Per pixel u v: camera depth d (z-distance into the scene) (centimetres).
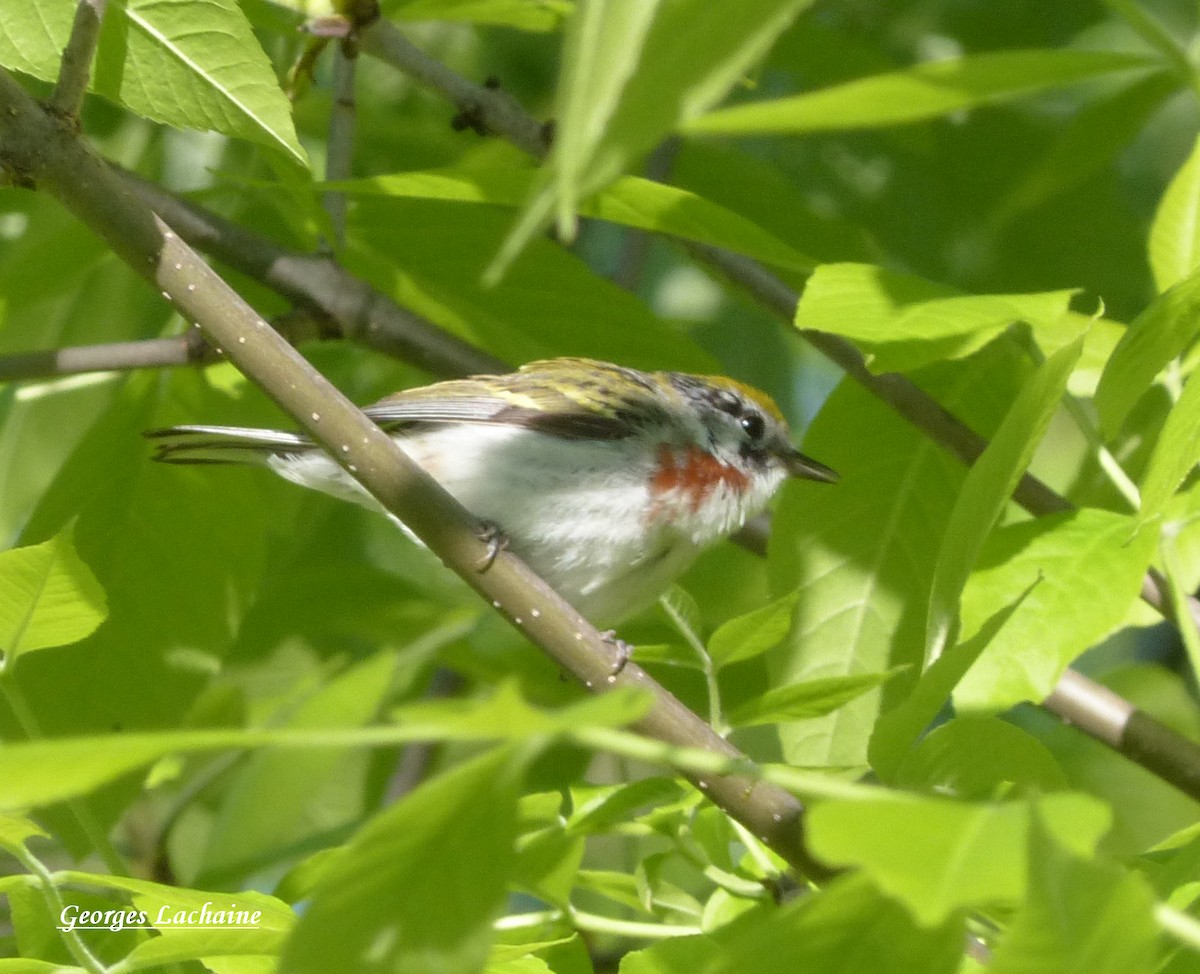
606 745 366
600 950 1168
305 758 990
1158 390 963
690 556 1105
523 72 1564
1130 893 330
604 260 1705
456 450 1060
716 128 341
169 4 737
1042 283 1323
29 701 1040
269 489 1273
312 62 1045
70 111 714
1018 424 631
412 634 1235
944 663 570
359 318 1092
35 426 1319
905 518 973
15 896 671
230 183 1184
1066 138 1098
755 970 382
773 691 684
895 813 337
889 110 357
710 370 1135
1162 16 1298
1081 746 1306
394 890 378
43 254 1121
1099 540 714
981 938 557
